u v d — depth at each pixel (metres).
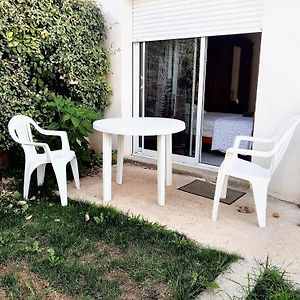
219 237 2.75
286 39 3.40
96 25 4.81
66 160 3.49
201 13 4.17
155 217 3.12
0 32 3.64
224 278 2.20
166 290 2.10
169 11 4.48
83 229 2.86
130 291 2.09
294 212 3.29
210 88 5.16
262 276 2.19
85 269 2.30
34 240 2.69
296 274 2.25
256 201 2.92
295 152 3.44
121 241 2.67
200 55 4.35
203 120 4.69
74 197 3.64
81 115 4.14
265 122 3.70
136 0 4.81
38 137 4.16
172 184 4.06
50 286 2.13
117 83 5.07
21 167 4.57
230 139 4.64
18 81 3.95
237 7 3.83
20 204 3.40
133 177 4.37
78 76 4.61
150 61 4.94
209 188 3.93
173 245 2.61
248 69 6.08
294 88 3.42
